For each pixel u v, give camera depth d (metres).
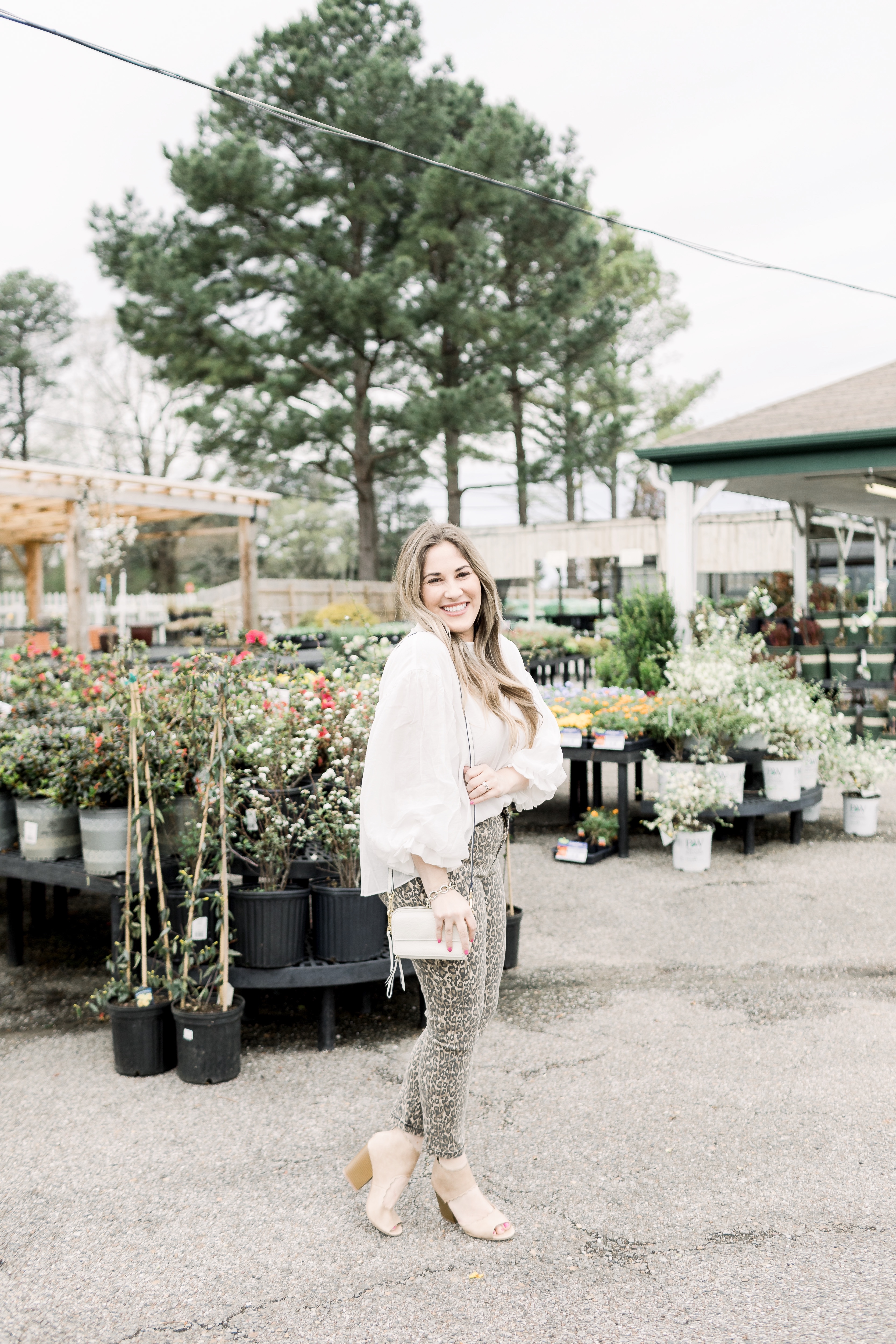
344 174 20.92
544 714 2.21
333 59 20.34
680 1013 3.66
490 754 2.14
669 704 6.31
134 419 28.95
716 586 22.08
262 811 3.48
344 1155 2.65
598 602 22.30
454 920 1.95
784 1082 3.07
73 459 30.97
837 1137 2.71
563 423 31.36
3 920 5.22
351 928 3.34
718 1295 2.01
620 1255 2.17
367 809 2.00
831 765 6.79
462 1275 2.10
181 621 17.80
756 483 10.52
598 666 8.56
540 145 21.77
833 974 4.06
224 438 22.34
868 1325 1.91
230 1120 2.87
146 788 3.47
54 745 3.93
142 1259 2.18
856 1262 2.12
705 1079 3.10
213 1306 2.01
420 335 21.81
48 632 16.44
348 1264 2.15
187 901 3.25
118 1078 3.19
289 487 32.78
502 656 2.26
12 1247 2.23
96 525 13.61
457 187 19.77
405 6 21.19
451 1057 2.12
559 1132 2.76
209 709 3.53
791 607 12.20
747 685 6.39
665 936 4.61
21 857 3.99
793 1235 2.23
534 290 23.77
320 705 3.84
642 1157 2.61
